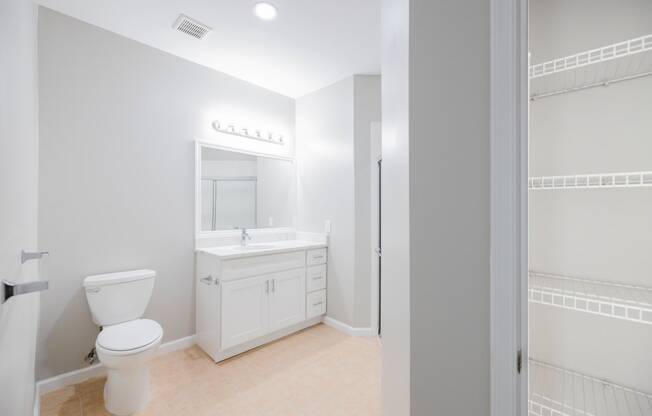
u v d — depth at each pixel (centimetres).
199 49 236
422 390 83
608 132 112
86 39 201
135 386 168
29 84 122
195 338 253
